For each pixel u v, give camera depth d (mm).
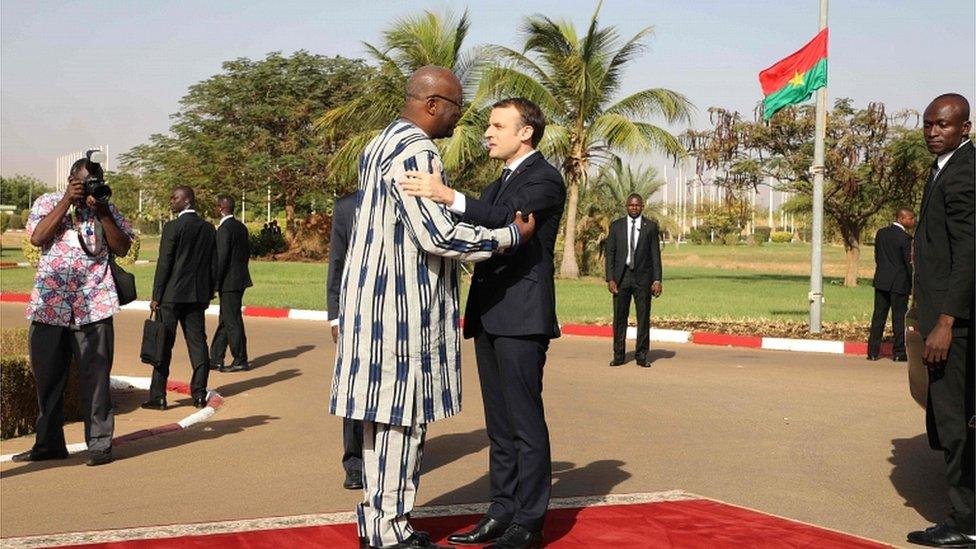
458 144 28109
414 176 4332
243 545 4910
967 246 5004
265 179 54375
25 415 8188
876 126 29141
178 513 5598
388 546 4555
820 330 15820
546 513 5211
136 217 73375
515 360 4918
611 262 12391
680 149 30875
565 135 30203
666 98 30734
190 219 9391
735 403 9617
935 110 5250
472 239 4391
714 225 80500
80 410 8891
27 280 27469
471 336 5203
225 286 11938
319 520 5402
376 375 4445
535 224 4891
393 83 29781
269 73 55750
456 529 5301
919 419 8812
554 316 5031
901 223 13203
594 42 30812
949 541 5066
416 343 4473
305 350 14023
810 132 29828
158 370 9328
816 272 15805
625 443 7699
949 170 5145
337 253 6328
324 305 20938
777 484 6410
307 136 54844
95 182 6766
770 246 79625
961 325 5059
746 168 30234
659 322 17797
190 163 54875
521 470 4922
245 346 12070
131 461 7055
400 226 4461
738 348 14812
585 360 13031
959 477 5074
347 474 6242
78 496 6012
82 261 6945
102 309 6922
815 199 15805
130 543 4938
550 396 10023
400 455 4547
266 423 8602
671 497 5980
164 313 9297
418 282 4477
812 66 15711
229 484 6344
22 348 9719
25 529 5242
